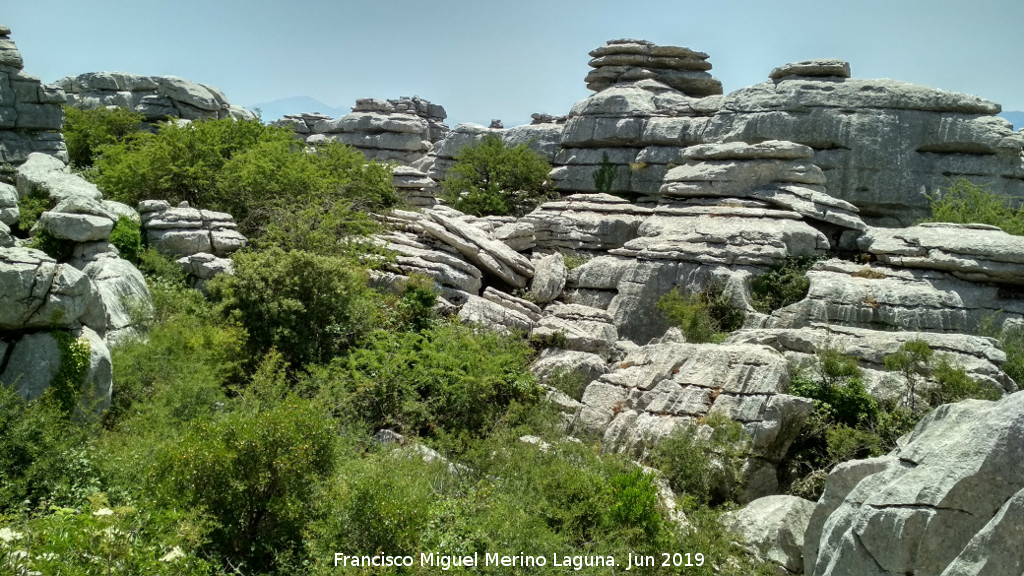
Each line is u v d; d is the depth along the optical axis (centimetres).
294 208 2808
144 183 2845
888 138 3666
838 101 3769
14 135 2905
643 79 4762
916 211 3619
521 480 1477
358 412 1880
